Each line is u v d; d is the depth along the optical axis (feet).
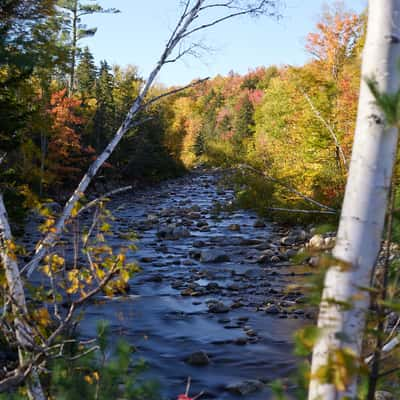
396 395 10.14
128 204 110.11
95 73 163.22
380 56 7.09
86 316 31.07
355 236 7.07
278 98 161.99
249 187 90.79
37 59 33.32
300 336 6.83
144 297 38.17
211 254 52.65
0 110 35.53
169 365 25.68
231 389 22.70
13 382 10.04
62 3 104.22
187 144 303.07
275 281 43.39
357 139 7.24
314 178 67.31
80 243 47.93
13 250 11.46
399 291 8.03
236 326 31.91
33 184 60.80
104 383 12.18
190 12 16.35
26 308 10.46
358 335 6.89
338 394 6.98
